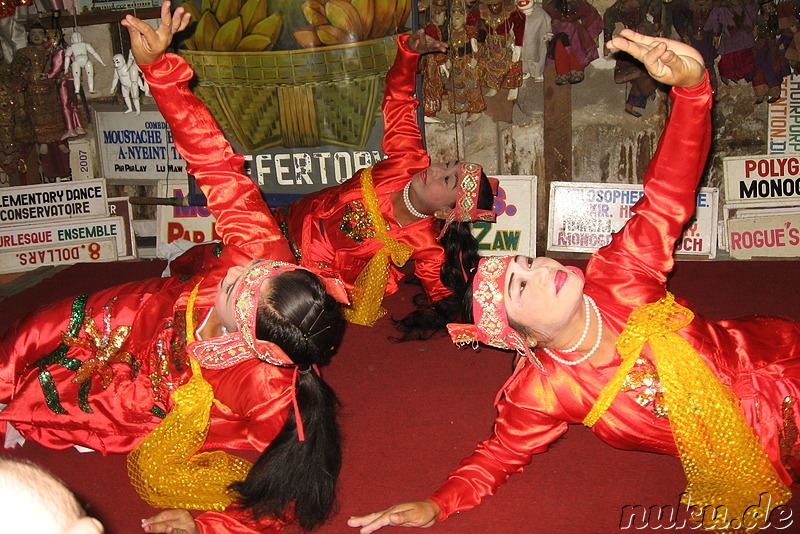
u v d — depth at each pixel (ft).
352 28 15.07
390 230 11.41
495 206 15.72
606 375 7.15
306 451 7.01
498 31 15.01
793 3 14.28
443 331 11.71
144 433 8.49
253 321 6.76
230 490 7.36
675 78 6.87
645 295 7.31
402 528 7.59
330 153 15.98
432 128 16.25
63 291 13.82
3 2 15.81
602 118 15.74
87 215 16.79
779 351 7.35
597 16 14.83
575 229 15.67
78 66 16.26
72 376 8.39
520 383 7.54
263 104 15.79
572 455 8.69
